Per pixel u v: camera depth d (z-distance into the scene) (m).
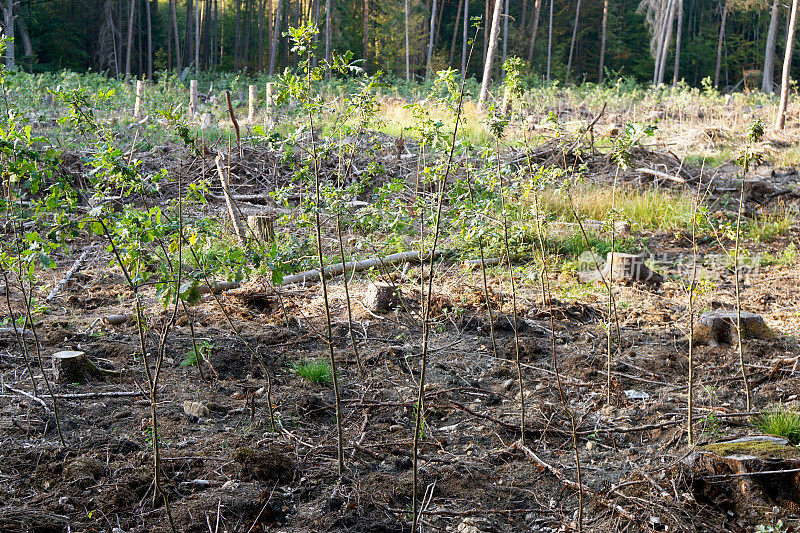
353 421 4.63
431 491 3.74
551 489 3.94
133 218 3.22
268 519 3.50
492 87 23.45
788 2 41.75
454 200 4.28
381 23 47.28
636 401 5.02
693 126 21.91
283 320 6.55
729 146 18.56
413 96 24.03
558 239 9.72
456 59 52.31
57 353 5.08
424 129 3.98
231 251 3.71
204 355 5.48
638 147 15.61
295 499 3.68
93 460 3.81
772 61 39.59
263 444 4.19
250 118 17.05
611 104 26.12
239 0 47.94
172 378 5.15
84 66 43.75
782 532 3.46
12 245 4.62
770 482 3.69
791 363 5.45
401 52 46.22
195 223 3.99
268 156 13.30
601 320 6.87
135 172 3.35
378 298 6.82
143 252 3.39
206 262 3.67
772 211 13.17
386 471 4.03
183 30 53.78
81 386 4.89
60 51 41.38
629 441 4.50
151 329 6.08
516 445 4.36
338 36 44.34
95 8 44.72
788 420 4.40
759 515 3.60
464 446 4.39
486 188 4.38
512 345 6.07
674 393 5.13
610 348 5.46
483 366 5.69
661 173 14.48
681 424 4.57
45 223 3.56
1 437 4.11
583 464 4.21
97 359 5.35
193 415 4.53
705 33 53.19
